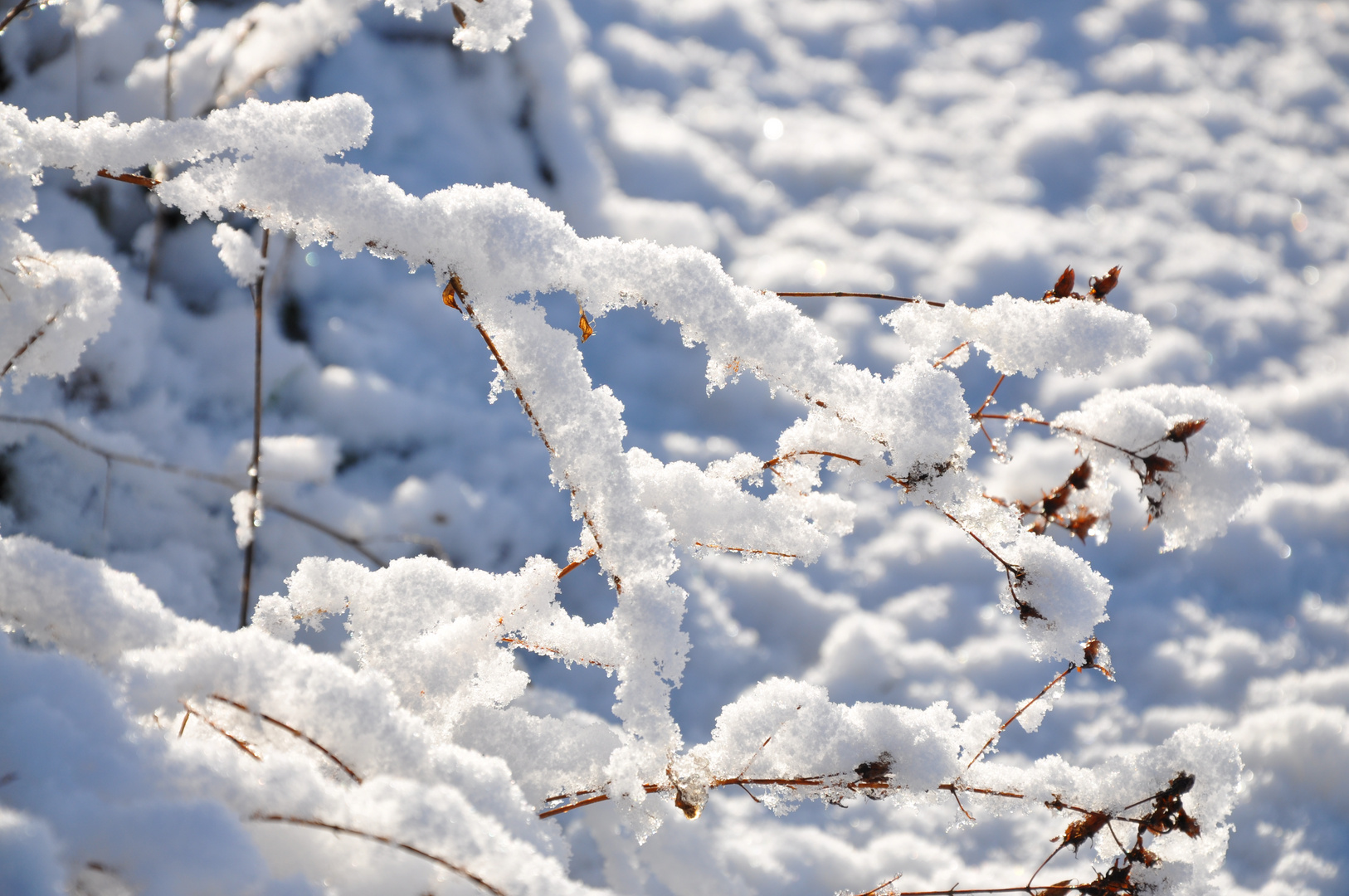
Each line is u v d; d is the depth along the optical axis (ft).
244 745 2.73
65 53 4.19
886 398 2.86
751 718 2.91
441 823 2.61
